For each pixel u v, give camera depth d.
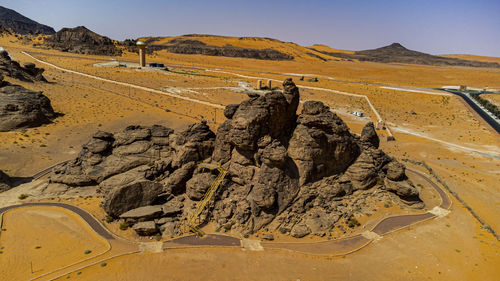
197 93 132.88
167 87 139.62
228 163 50.19
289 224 43.19
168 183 49.44
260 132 46.78
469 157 83.44
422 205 50.28
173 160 53.00
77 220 43.75
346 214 45.84
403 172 50.47
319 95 151.25
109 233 41.28
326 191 48.00
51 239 39.03
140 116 97.75
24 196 49.41
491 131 108.44
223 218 43.62
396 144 92.31
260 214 43.69
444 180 64.12
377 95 159.12
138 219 42.31
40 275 32.66
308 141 47.56
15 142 70.12
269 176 45.31
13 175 57.81
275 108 47.25
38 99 85.12
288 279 34.06
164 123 93.25
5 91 83.00
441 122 120.88
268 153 44.97
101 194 51.19
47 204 47.84
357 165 51.81
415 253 39.22
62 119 88.69
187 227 42.78
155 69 188.88
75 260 35.50
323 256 38.22
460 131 109.44
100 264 35.00
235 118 46.97
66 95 110.44
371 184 51.34
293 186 46.16
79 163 54.28
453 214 49.69
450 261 37.78
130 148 54.88
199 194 46.41
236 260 36.91
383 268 36.28
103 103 107.19
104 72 163.38
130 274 33.81
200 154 53.22
